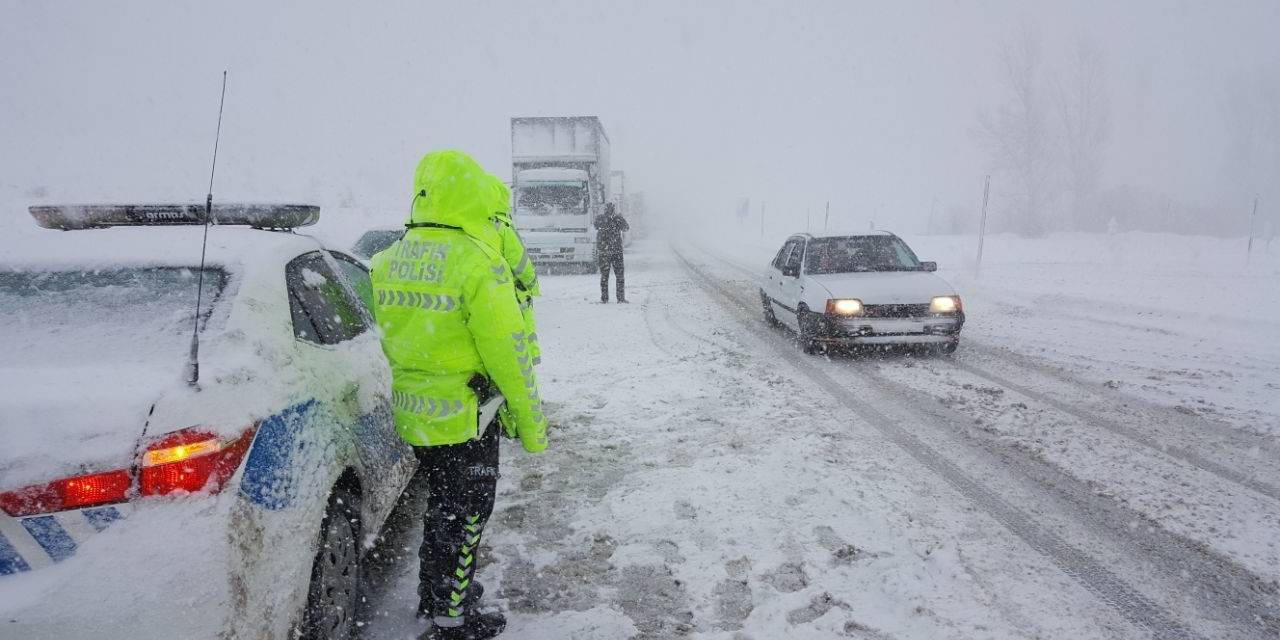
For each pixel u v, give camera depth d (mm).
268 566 2160
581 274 20438
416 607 3268
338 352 3113
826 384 7320
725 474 4820
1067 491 4531
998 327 10758
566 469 4973
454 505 2883
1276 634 3035
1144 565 3609
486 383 2842
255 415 2254
